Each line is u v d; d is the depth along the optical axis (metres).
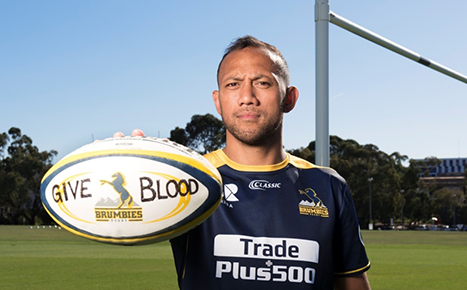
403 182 61.22
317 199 1.75
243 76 1.68
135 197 1.47
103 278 7.29
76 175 1.51
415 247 15.77
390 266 9.38
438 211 67.88
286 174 1.79
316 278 1.63
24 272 8.03
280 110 1.71
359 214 55.53
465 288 6.59
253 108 1.67
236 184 1.74
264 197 1.72
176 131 55.59
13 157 55.25
